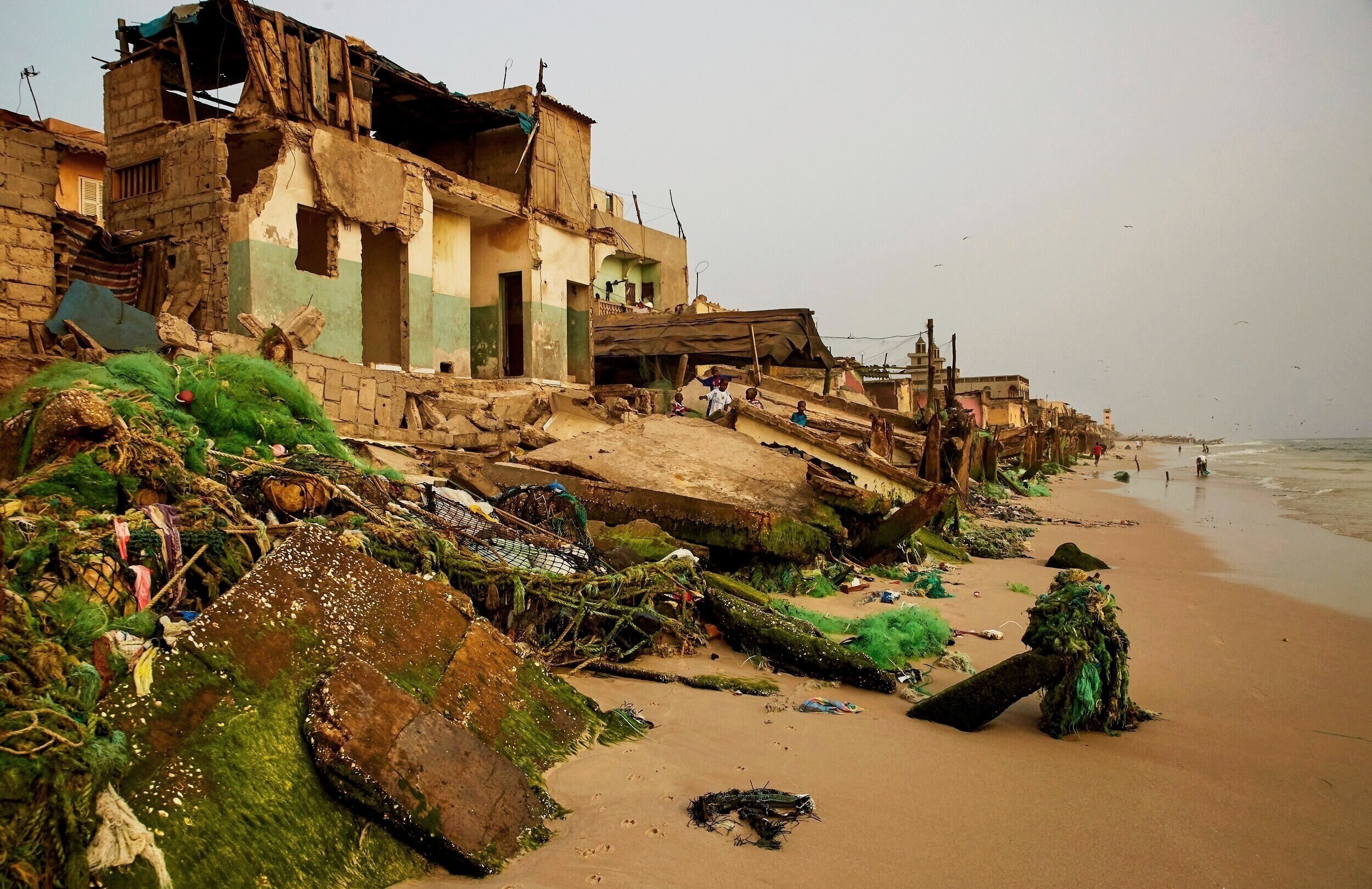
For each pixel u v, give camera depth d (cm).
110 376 640
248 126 1498
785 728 606
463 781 405
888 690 720
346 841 359
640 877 388
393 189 1697
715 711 636
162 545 450
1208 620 1097
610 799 465
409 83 1820
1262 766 583
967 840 450
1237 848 458
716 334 2661
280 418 718
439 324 1967
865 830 454
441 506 762
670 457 1267
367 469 754
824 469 1411
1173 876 425
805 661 753
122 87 1603
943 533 1764
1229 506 3105
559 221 2227
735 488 1184
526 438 1552
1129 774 557
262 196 1448
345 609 440
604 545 905
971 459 2764
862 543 1285
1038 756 584
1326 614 1138
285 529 529
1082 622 642
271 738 363
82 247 1416
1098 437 10006
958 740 607
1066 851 444
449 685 461
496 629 547
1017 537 1952
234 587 401
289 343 986
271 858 330
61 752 281
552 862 396
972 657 861
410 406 1434
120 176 1617
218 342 1166
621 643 759
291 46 1523
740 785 502
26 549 384
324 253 1716
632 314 3145
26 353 1127
